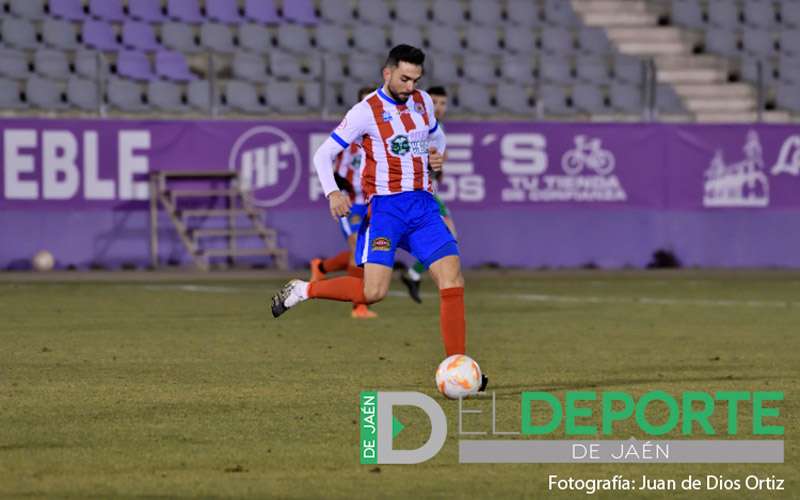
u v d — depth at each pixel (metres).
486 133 64.62
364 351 33.34
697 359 32.12
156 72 68.88
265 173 63.56
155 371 29.33
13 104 65.69
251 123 63.34
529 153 65.00
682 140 66.00
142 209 62.56
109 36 70.44
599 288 54.97
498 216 64.81
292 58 71.12
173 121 62.66
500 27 76.00
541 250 65.25
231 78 70.50
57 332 37.59
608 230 65.69
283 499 17.09
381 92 26.11
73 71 68.25
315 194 64.06
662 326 40.16
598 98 72.62
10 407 24.20
